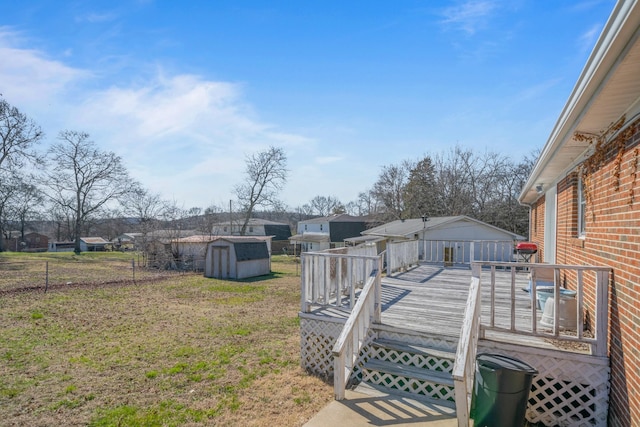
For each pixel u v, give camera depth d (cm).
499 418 336
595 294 410
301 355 588
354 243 2878
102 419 432
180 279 1912
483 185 3139
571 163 600
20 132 3095
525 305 618
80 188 3416
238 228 4481
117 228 5091
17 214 3500
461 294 711
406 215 3428
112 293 1411
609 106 326
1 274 1898
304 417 425
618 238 362
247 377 559
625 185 344
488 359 362
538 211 1130
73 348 715
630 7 191
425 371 447
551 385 403
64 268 2244
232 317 1018
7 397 493
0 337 786
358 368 517
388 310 584
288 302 1286
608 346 379
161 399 487
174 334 823
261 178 3931
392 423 372
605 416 377
